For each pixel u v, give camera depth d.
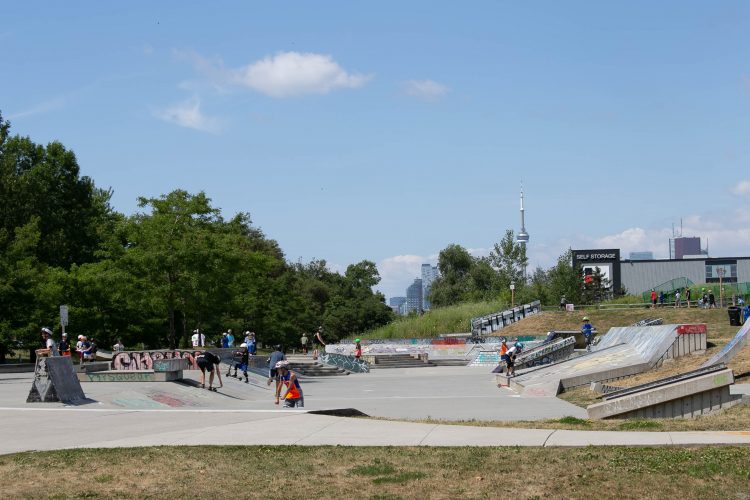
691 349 33.50
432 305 126.56
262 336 86.00
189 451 13.80
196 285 47.31
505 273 105.19
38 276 51.38
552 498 10.54
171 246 48.16
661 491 10.65
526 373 38.19
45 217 65.69
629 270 120.19
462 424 17.97
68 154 70.94
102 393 25.36
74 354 58.22
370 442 14.56
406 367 57.75
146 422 17.72
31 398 22.12
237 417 18.14
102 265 49.38
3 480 11.93
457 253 128.38
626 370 32.34
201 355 28.44
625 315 65.44
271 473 12.13
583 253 109.62
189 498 10.86
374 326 124.31
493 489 10.98
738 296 70.19
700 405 20.95
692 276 118.94
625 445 13.59
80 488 11.43
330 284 143.38
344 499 10.70
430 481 11.46
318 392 34.75
